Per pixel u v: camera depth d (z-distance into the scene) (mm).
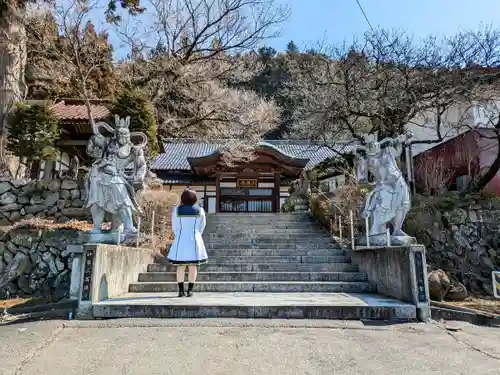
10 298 6047
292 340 3186
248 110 13039
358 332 3457
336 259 7043
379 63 12344
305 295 5008
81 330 3400
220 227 9648
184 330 3428
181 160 18078
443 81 11336
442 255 8305
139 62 12266
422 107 11633
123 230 5305
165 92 12344
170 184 16359
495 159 10867
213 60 13516
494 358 2844
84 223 7512
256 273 6102
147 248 6625
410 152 11758
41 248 6582
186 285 5457
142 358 2742
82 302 3916
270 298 4656
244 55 13633
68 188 8203
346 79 12367
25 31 10508
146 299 4438
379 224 5637
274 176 15484
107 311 3895
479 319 4012
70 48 10516
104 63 11758
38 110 8727
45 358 2713
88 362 2650
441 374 2533
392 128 11930
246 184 15906
